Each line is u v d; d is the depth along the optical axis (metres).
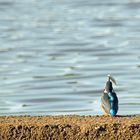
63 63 49.38
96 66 47.53
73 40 63.69
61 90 38.50
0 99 36.34
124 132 19.16
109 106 20.55
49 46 59.59
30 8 98.12
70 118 20.47
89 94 37.12
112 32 70.31
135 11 90.38
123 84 40.06
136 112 31.80
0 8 98.62
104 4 100.19
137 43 60.09
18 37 67.75
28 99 36.12
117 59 50.72
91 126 19.31
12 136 19.31
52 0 108.19
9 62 50.88
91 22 80.19
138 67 46.59
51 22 81.75
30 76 43.84
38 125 19.41
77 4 101.44
